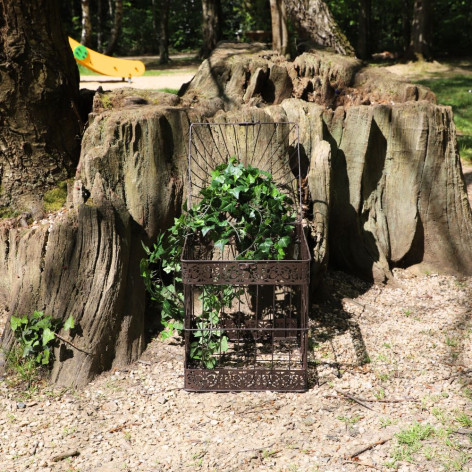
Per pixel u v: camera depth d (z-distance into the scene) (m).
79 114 5.03
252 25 22.31
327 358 4.18
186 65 20.73
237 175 4.17
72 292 4.09
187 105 5.10
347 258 5.22
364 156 5.06
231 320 4.42
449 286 5.17
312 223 4.77
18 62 4.62
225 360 4.18
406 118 5.12
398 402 3.73
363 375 4.01
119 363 4.13
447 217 5.30
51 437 3.47
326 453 3.29
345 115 5.05
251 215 4.05
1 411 3.69
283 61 5.88
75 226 4.11
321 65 5.74
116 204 4.23
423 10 18.34
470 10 21.70
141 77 16.44
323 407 3.70
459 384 3.90
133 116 4.43
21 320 4.02
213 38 21.55
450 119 5.20
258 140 4.68
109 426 3.57
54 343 4.03
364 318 4.71
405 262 5.40
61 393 3.87
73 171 4.96
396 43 23.08
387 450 3.31
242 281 3.68
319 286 4.85
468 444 3.34
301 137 4.89
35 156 4.78
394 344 4.36
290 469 3.18
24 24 4.63
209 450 3.34
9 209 4.72
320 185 4.68
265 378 3.86
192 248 4.31
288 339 4.38
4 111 4.65
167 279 4.61
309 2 8.28
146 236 4.46
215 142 4.64
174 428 3.54
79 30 27.84
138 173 4.43
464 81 15.04
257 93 5.36
